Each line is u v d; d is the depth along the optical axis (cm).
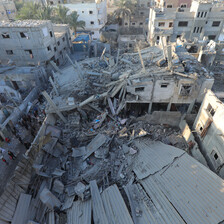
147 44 3922
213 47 2969
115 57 2773
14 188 1260
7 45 3077
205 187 1166
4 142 1952
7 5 5194
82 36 4569
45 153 1644
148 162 1503
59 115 1998
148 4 6144
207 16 3662
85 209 1242
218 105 1399
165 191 1231
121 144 1758
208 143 1552
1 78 2592
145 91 1989
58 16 4525
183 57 2322
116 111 2058
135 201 1227
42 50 3089
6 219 1123
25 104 2373
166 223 1057
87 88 2186
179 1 4550
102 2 5028
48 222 1220
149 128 1958
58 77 2586
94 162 1623
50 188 1412
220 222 977
